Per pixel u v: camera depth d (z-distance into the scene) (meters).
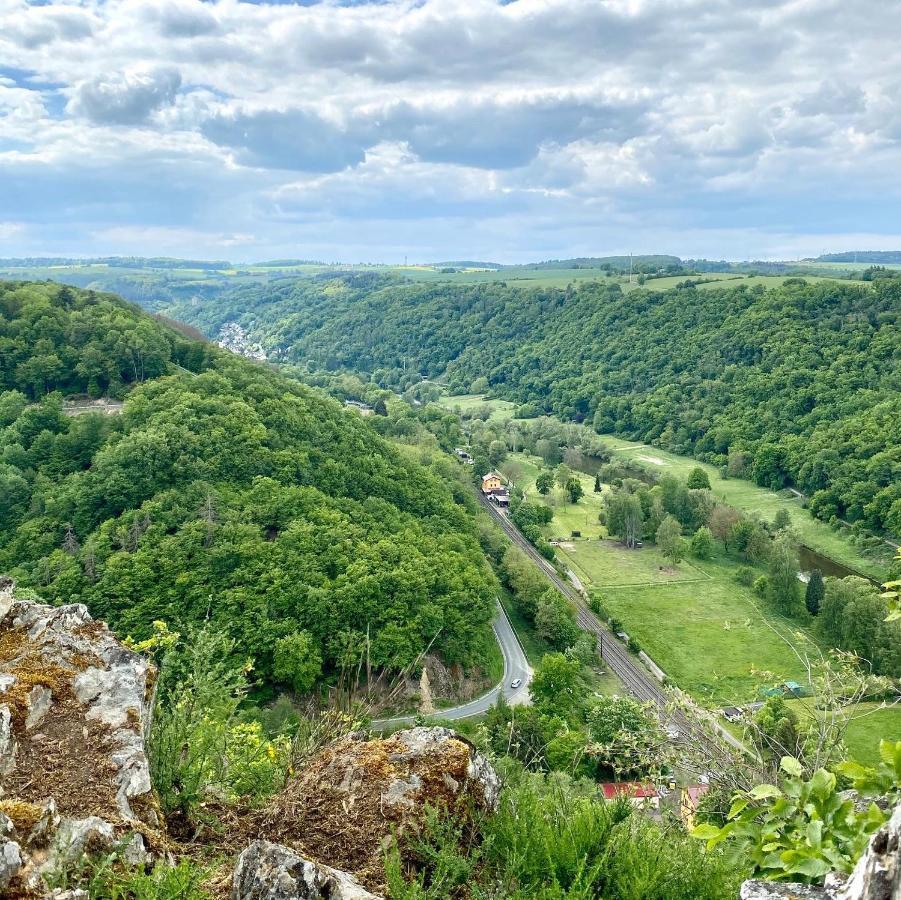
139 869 5.12
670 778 9.84
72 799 5.88
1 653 7.59
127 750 6.48
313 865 5.31
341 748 7.12
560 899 5.39
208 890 5.52
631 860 5.77
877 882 3.58
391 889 5.26
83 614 8.29
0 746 6.11
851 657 10.13
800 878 4.92
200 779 7.07
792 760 5.72
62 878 4.95
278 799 6.80
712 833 5.49
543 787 7.86
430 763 6.62
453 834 5.96
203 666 9.00
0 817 5.11
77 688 7.14
